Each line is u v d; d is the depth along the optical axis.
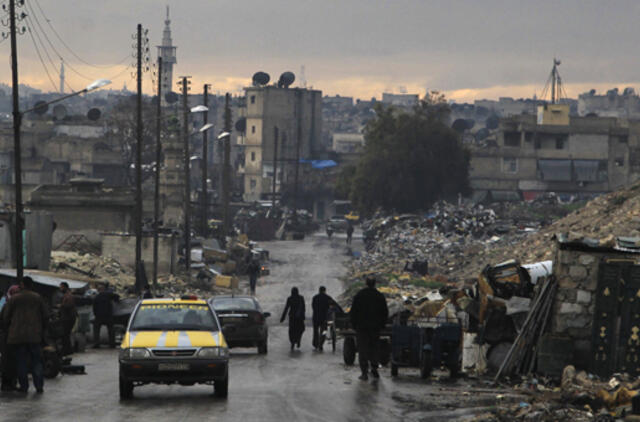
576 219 109.00
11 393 33.41
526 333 36.75
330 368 44.81
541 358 35.75
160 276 111.19
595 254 35.81
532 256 99.75
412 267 123.19
